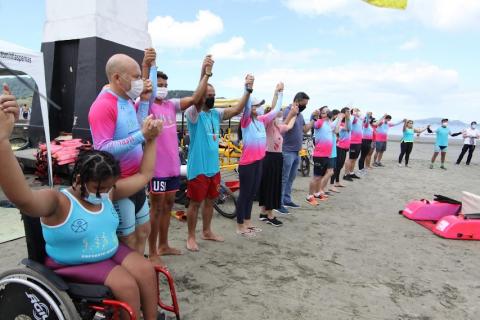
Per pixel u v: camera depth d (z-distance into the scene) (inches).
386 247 193.5
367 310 127.5
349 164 399.9
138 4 366.6
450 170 530.0
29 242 84.5
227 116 175.3
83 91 328.5
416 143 1238.3
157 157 142.6
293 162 255.9
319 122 271.1
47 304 74.4
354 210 270.2
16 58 181.0
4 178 65.6
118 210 106.2
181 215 222.2
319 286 143.3
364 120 429.1
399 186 380.8
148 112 130.3
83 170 79.0
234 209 234.1
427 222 242.5
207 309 121.3
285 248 182.4
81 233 80.4
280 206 228.1
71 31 334.0
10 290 78.0
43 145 279.0
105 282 79.7
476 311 131.1
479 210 227.8
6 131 64.9
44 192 74.8
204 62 147.3
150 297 87.9
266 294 134.1
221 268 154.0
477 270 168.1
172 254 164.6
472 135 596.1
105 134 102.0
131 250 92.4
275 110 201.5
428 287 148.3
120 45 346.9
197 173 163.2
